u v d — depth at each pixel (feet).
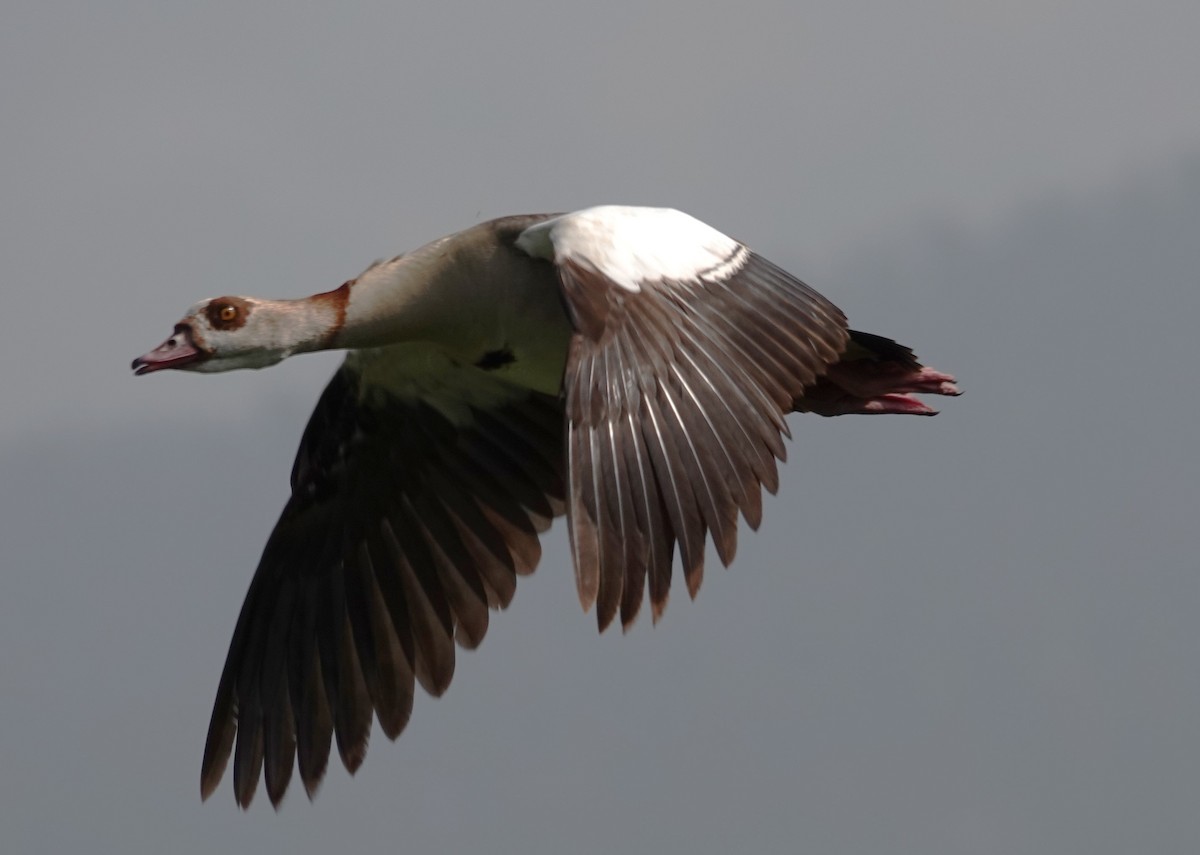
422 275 39.99
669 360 33.58
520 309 39.83
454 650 44.37
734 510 32.76
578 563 31.17
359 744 44.09
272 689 44.55
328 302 40.19
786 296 35.81
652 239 35.06
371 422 44.75
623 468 32.17
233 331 40.04
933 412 42.19
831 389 41.86
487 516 44.57
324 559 45.16
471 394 44.09
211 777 44.34
